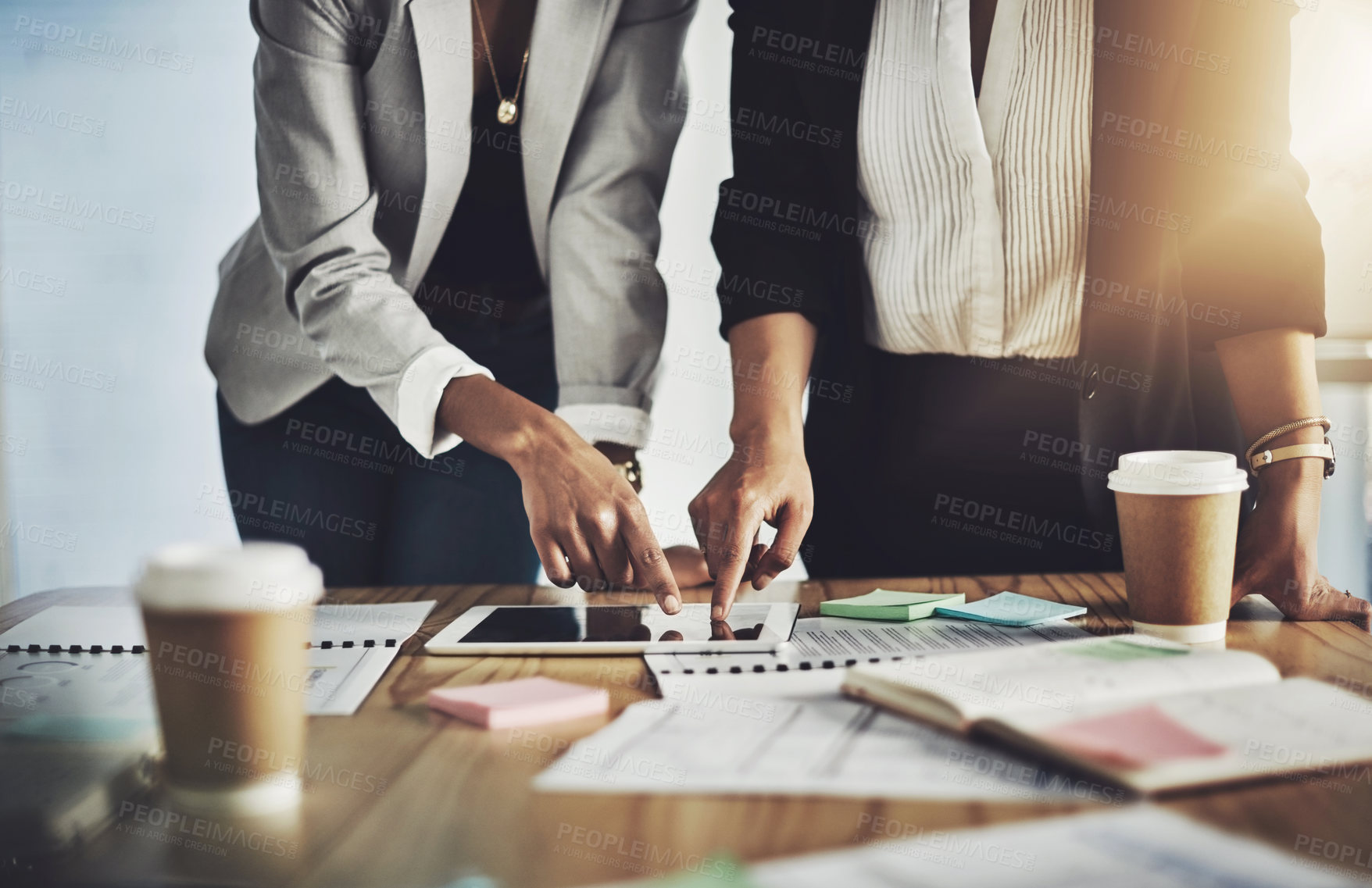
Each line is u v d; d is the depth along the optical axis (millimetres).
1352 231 1837
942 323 1150
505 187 1493
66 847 344
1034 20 1054
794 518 920
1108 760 369
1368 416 1874
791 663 583
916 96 1097
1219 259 862
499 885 312
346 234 1312
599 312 1520
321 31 1306
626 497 816
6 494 2129
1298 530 737
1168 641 548
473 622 740
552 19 1418
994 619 723
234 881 321
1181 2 987
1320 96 1826
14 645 685
